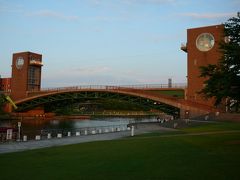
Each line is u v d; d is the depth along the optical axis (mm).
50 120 134875
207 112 82375
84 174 16844
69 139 45844
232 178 14102
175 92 94875
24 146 36969
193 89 91062
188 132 46219
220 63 25172
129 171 16688
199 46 92062
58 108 149750
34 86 151250
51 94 124188
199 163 17578
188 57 93562
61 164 20734
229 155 19906
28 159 23906
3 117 124750
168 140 31531
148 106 99312
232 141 27562
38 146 36906
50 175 17312
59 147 31078
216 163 17359
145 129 65500
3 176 17891
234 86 23453
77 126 100062
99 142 34375
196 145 26141
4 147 35906
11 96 146750
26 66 147375
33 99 133625
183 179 14234
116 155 22828
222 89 24281
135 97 101125
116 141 34531
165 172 15742
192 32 93625
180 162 18219
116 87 103938
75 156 23969
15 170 19609
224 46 24797
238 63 23531
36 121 125438
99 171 17328
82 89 112188
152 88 97562
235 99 24016
